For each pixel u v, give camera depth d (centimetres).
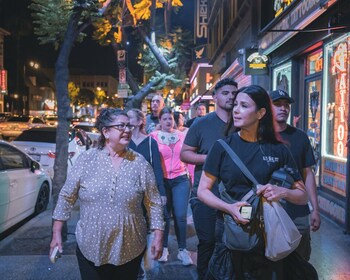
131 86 1341
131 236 319
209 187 304
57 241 329
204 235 418
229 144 302
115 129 317
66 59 643
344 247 610
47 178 909
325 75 826
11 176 728
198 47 3300
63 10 943
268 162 290
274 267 285
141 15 1194
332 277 502
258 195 278
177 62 1638
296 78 1027
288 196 279
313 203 385
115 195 313
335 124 779
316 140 911
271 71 1230
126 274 328
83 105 10431
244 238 277
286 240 270
